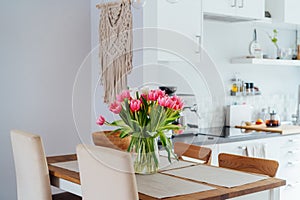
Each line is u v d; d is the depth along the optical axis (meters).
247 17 4.18
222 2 3.91
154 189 2.12
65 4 4.09
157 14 3.47
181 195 2.02
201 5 3.75
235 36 4.67
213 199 2.01
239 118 4.56
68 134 4.18
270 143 4.05
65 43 4.11
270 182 2.27
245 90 4.68
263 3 4.29
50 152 4.08
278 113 5.09
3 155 3.84
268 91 5.04
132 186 1.89
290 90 5.28
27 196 2.68
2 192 3.86
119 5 3.76
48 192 2.51
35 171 2.52
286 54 4.94
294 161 4.31
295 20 4.57
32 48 3.94
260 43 4.93
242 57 4.73
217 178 2.36
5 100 3.82
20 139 2.60
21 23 3.86
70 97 4.16
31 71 3.94
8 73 3.82
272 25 4.80
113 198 1.96
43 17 3.98
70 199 2.89
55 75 4.07
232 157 2.78
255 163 2.63
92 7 4.19
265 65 4.99
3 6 3.77
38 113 4.00
